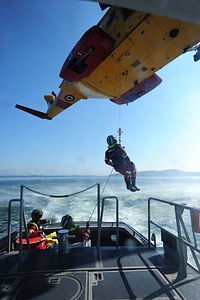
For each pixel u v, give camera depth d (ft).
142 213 48.19
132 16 9.00
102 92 13.88
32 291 8.18
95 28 9.61
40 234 15.20
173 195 86.94
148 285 8.54
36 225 15.78
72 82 13.17
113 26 10.25
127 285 8.54
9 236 12.69
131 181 14.43
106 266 10.27
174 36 8.85
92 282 8.79
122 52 10.01
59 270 9.87
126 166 14.47
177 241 10.62
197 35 8.74
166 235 11.50
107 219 42.34
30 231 14.83
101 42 9.73
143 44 9.48
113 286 8.46
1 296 7.89
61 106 18.04
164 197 80.12
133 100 15.03
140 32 8.95
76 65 11.22
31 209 55.67
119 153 14.62
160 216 44.91
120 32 9.67
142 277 9.21
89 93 14.85
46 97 20.03
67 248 12.16
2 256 11.73
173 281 8.86
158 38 9.07
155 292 8.03
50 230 19.88
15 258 11.41
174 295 7.84
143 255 11.67
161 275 9.41
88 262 10.74
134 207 56.49
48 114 20.45
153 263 10.61
